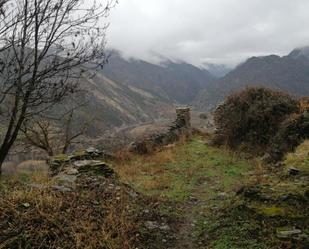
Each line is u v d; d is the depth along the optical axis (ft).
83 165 38.37
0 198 24.13
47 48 20.17
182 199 34.86
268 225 25.08
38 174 38.52
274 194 28.50
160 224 27.81
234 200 30.01
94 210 26.76
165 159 54.44
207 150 61.21
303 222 24.77
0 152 21.27
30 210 23.48
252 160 52.13
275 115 57.52
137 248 23.52
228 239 24.39
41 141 61.16
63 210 25.20
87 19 20.68
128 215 27.66
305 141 46.26
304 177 33.24
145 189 38.60
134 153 61.77
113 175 38.04
